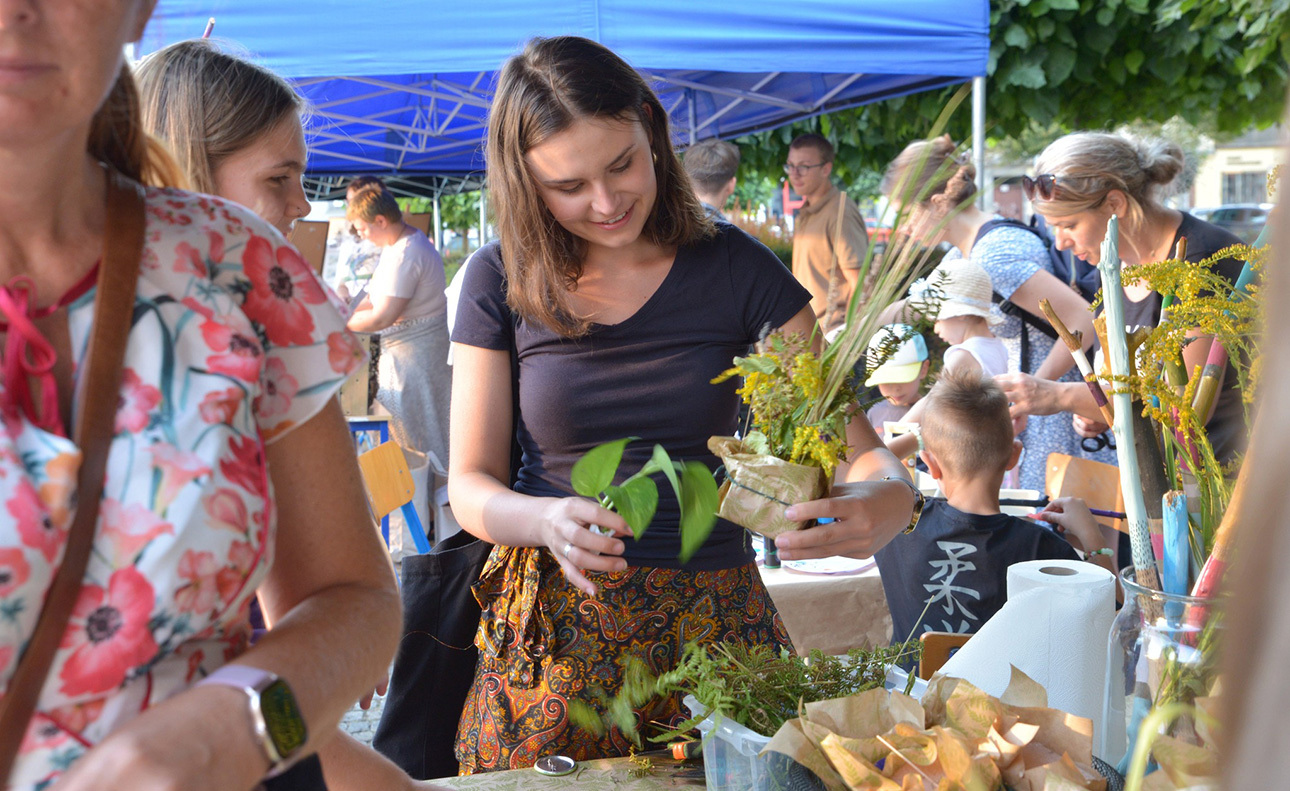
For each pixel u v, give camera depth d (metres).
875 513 1.34
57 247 0.64
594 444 1.54
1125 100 6.84
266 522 0.69
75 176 0.65
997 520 2.05
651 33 3.71
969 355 3.07
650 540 1.48
